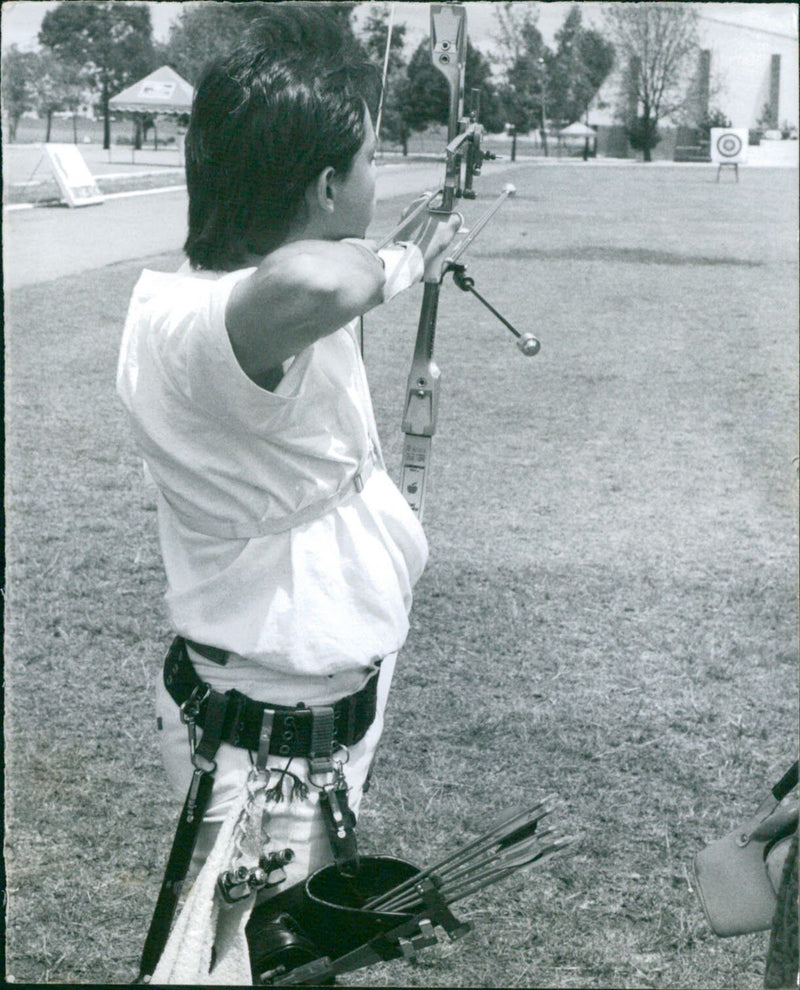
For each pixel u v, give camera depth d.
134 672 3.11
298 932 1.27
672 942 2.11
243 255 1.23
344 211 1.25
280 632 1.23
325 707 1.27
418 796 2.57
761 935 2.14
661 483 4.82
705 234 12.70
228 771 1.27
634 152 20.91
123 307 8.31
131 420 1.22
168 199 15.80
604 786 2.62
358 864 1.30
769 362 6.97
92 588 3.61
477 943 2.10
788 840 1.47
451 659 3.21
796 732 2.87
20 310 8.04
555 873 2.30
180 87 18.58
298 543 1.23
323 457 1.22
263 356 1.09
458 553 3.98
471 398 6.08
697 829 2.46
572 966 2.04
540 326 7.89
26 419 5.50
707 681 3.13
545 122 19.22
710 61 19.14
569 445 5.33
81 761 2.66
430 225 1.48
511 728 2.86
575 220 13.67
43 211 13.91
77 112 19.45
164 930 1.30
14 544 3.93
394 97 8.08
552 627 3.43
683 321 8.15
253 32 1.22
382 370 6.50
